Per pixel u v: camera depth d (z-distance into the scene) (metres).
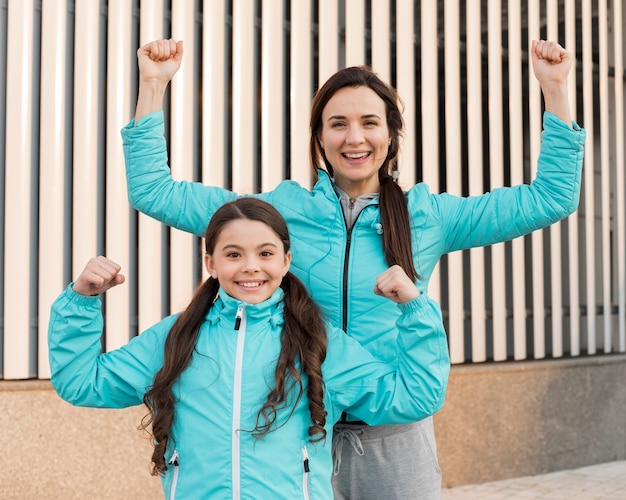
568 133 2.50
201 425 2.27
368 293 2.46
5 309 4.28
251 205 2.38
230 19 4.84
